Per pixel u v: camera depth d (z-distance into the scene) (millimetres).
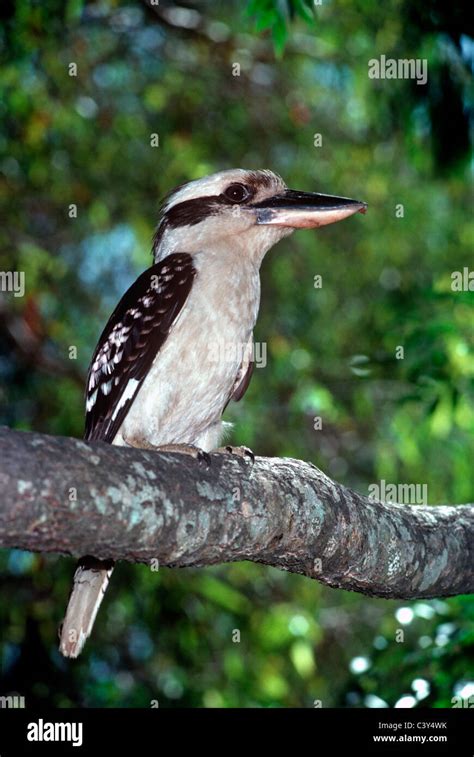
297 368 12672
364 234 13234
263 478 5398
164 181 12547
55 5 11852
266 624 12008
